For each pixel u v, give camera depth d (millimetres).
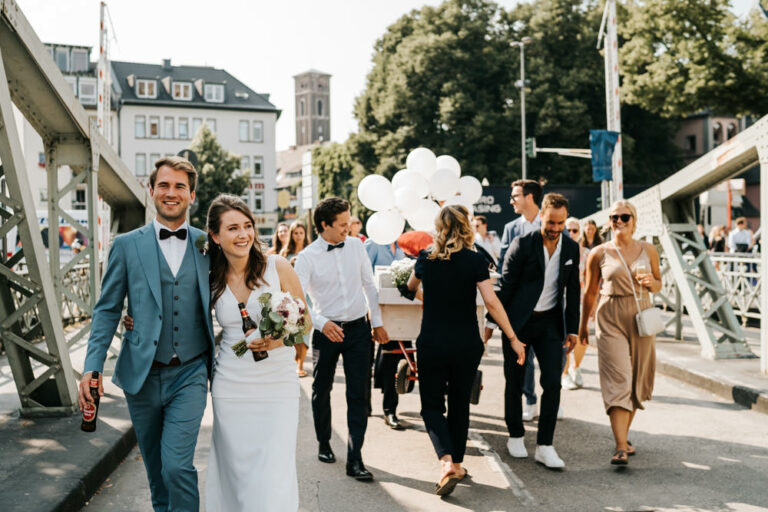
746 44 26125
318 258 5582
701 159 9859
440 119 43750
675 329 12250
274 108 75438
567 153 30047
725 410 7656
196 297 3744
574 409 7723
